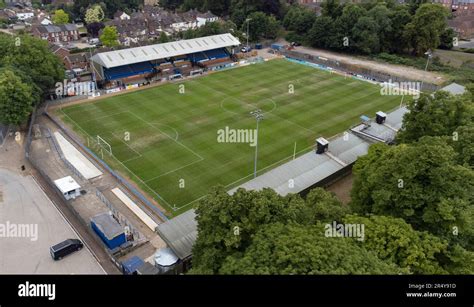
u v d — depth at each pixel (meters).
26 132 75.19
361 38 132.00
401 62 126.62
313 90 98.88
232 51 127.44
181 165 64.19
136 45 138.62
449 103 54.06
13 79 69.94
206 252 32.06
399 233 32.62
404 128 58.84
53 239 47.41
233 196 33.75
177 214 52.75
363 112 85.88
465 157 46.91
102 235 46.16
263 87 100.31
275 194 35.06
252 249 29.31
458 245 33.59
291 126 78.69
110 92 95.88
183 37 148.00
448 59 130.50
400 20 133.38
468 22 163.62
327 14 145.88
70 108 86.31
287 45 149.00
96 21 179.62
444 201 35.53
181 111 85.06
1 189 56.75
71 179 56.59
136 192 56.59
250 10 167.00
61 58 106.62
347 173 62.22
